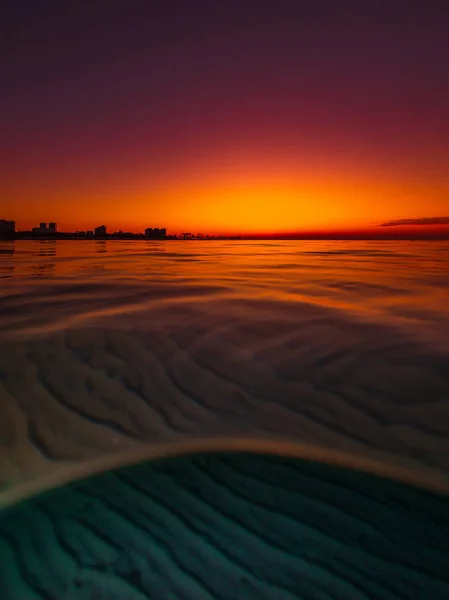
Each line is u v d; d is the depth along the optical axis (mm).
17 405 2475
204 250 25094
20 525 1606
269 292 6270
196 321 4277
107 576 1395
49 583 1364
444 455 2037
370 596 1327
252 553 1495
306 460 2031
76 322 4191
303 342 3598
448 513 1681
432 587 1357
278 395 2658
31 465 1958
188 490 1822
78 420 2344
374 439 2184
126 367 3037
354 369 3000
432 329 3977
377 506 1722
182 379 2873
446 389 2645
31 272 9320
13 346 3402
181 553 1490
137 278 8133
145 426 2309
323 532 1590
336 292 6301
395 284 7285
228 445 2152
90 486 1833
